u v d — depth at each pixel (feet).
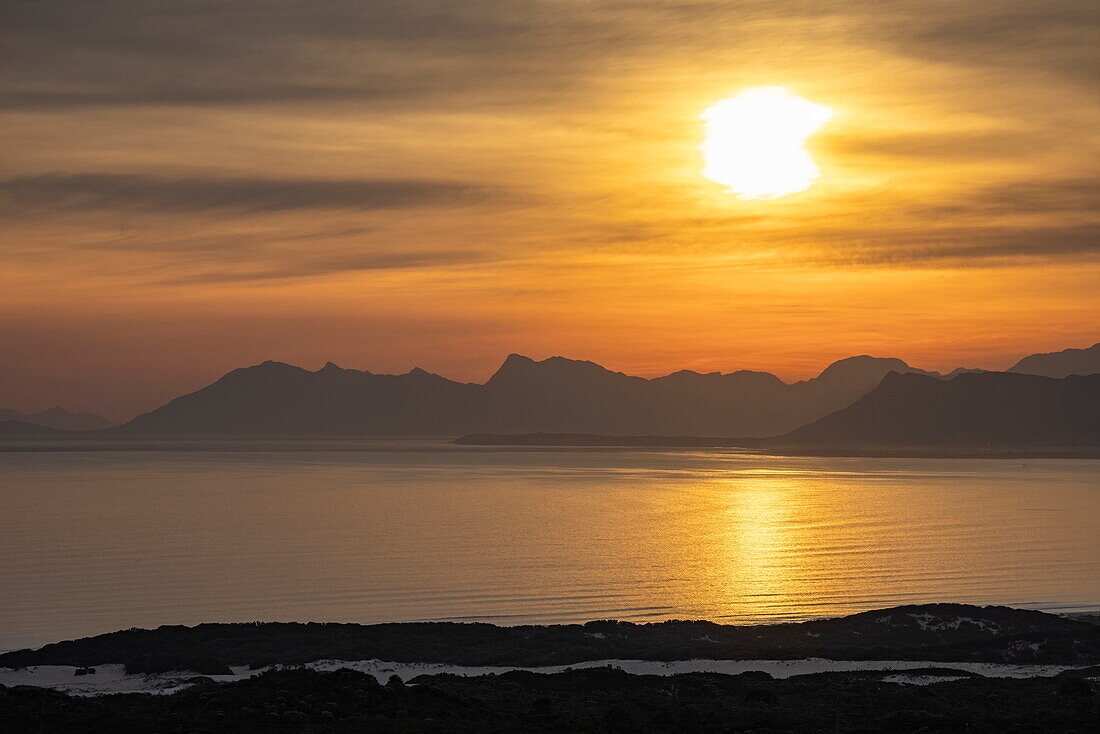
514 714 341.21
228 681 439.22
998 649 518.37
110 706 342.44
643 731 326.03
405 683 407.23
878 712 356.18
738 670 466.29
